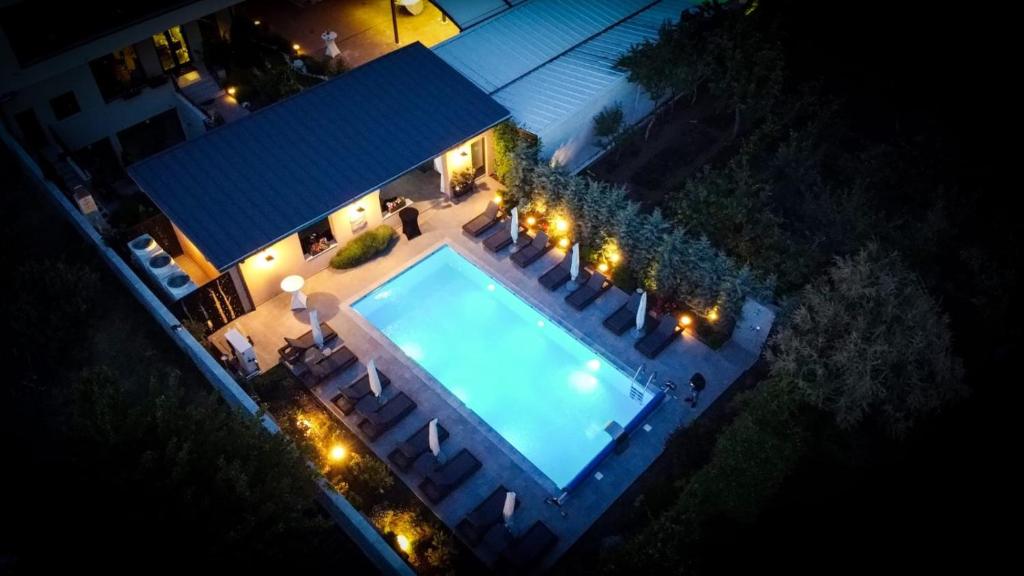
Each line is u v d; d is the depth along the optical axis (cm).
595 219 3269
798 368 2688
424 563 2450
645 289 3212
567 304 3212
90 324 2934
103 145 3994
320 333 2970
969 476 2678
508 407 2952
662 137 3944
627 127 3719
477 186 3722
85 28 3566
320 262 3319
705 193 3366
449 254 3459
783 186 3584
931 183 3612
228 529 2102
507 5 4131
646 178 3725
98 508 2152
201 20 4116
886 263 2823
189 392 2764
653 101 3900
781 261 3197
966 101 4028
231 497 2131
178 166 3162
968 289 3200
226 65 4112
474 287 3378
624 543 2472
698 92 4153
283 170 3200
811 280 3142
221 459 2089
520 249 3394
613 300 3231
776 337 2809
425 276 3416
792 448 2539
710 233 3316
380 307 3266
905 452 2745
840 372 2648
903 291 2725
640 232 3134
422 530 2500
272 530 2103
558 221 3403
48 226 3288
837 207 3359
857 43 4309
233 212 3045
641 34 3984
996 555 2503
